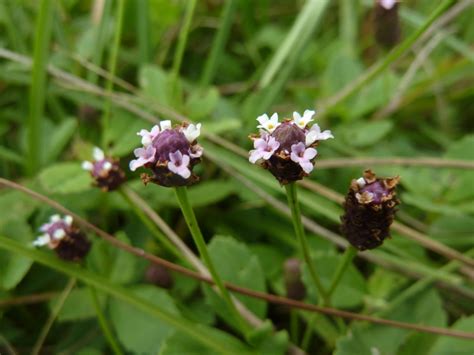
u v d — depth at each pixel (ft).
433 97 0.47
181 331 0.26
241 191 0.37
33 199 0.34
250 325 0.28
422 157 0.41
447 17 0.47
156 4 0.48
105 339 0.31
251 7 0.53
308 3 0.43
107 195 0.35
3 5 0.44
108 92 0.38
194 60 0.51
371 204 0.22
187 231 0.38
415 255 0.34
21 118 0.42
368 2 0.56
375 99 0.42
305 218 0.35
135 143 0.36
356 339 0.27
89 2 0.54
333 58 0.45
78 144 0.38
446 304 0.32
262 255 0.34
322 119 0.43
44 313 0.33
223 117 0.42
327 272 0.30
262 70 0.48
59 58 0.45
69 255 0.26
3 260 0.29
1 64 0.45
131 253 0.31
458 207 0.34
